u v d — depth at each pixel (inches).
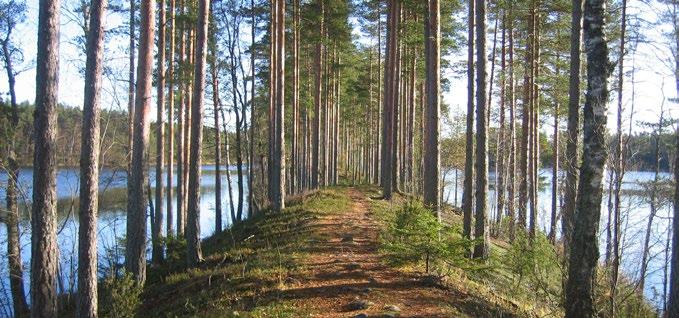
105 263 704.4
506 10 821.9
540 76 815.1
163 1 691.4
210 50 843.4
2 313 614.5
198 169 529.3
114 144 706.2
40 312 317.1
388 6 967.0
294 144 1082.1
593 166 287.9
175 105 945.5
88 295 332.8
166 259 685.3
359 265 389.1
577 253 290.5
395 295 315.0
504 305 340.8
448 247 365.7
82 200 333.4
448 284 344.8
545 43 813.2
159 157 738.2
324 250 453.4
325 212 718.5
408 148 1247.5
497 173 1058.1
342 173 2260.1
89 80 332.8
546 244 401.4
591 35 291.9
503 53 937.5
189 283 438.3
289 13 964.0
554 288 395.5
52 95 319.0
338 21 1008.9
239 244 578.9
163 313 379.6
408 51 1147.9
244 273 385.4
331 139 1572.3
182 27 735.1
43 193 318.0
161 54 704.4
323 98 1332.4
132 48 701.9
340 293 318.7
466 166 553.6
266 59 1137.4
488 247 528.1
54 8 318.0
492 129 1398.9
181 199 821.9
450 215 974.4
